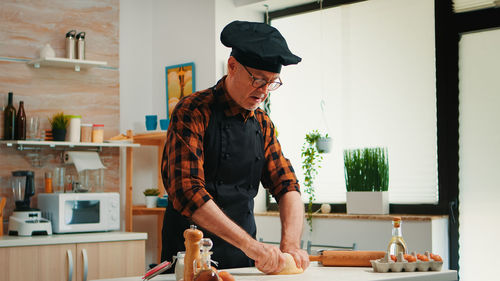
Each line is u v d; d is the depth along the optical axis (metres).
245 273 1.89
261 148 2.22
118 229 4.33
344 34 4.53
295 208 2.16
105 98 4.79
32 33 4.46
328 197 4.55
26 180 4.14
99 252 3.99
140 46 5.08
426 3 4.10
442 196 3.97
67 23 4.62
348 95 4.48
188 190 1.86
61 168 4.38
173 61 4.92
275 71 1.93
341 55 4.54
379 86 4.32
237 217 2.13
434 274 1.93
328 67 4.62
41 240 3.76
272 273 1.85
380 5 4.32
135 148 5.00
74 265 3.89
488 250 3.83
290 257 1.87
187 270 1.43
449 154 3.97
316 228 4.28
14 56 4.38
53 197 4.13
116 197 4.32
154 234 5.04
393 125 4.23
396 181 4.19
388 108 4.26
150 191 4.75
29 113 4.42
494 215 3.81
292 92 4.85
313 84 4.71
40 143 4.18
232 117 2.10
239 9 4.80
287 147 4.86
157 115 5.06
